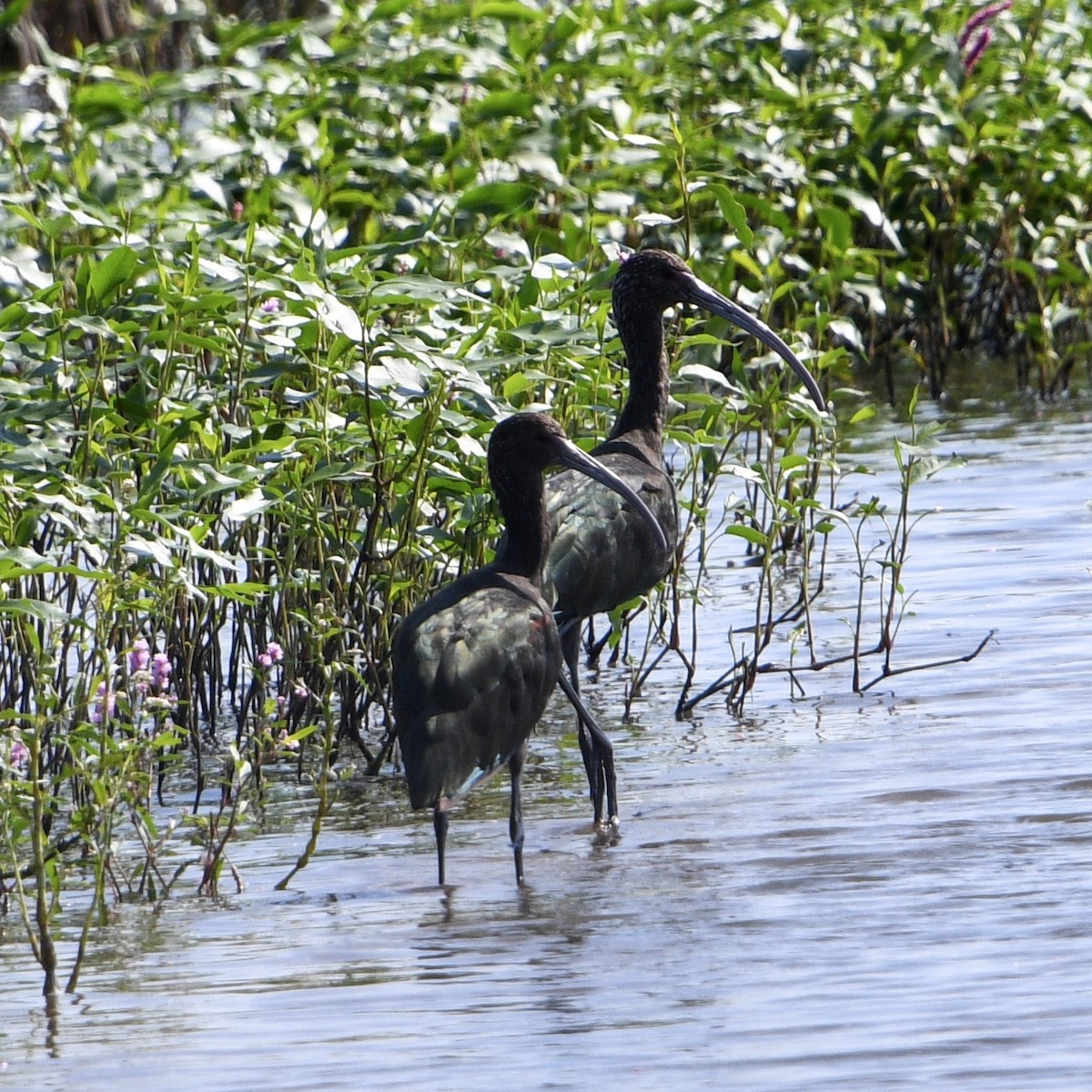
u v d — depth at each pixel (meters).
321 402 11.79
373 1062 7.44
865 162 20.23
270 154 16.50
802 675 12.89
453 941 8.80
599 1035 7.59
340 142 18.89
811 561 15.40
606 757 10.45
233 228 13.30
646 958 8.41
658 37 21.44
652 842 10.06
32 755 8.75
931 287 21.44
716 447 15.48
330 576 12.05
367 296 11.40
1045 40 23.41
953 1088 6.92
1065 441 18.31
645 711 12.52
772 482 14.73
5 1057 7.66
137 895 9.77
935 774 10.65
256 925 9.20
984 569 14.66
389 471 12.01
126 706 10.30
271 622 12.56
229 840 10.62
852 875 9.25
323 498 12.53
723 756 11.41
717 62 21.55
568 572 10.89
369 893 9.60
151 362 12.04
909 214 22.11
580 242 15.09
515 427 10.44
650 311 12.44
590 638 13.57
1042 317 20.33
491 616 9.79
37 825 8.49
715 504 17.06
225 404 12.19
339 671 10.27
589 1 20.83
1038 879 9.00
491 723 9.59
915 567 14.89
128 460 11.66
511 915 9.12
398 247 12.97
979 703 11.87
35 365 12.59
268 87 19.33
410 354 11.64
